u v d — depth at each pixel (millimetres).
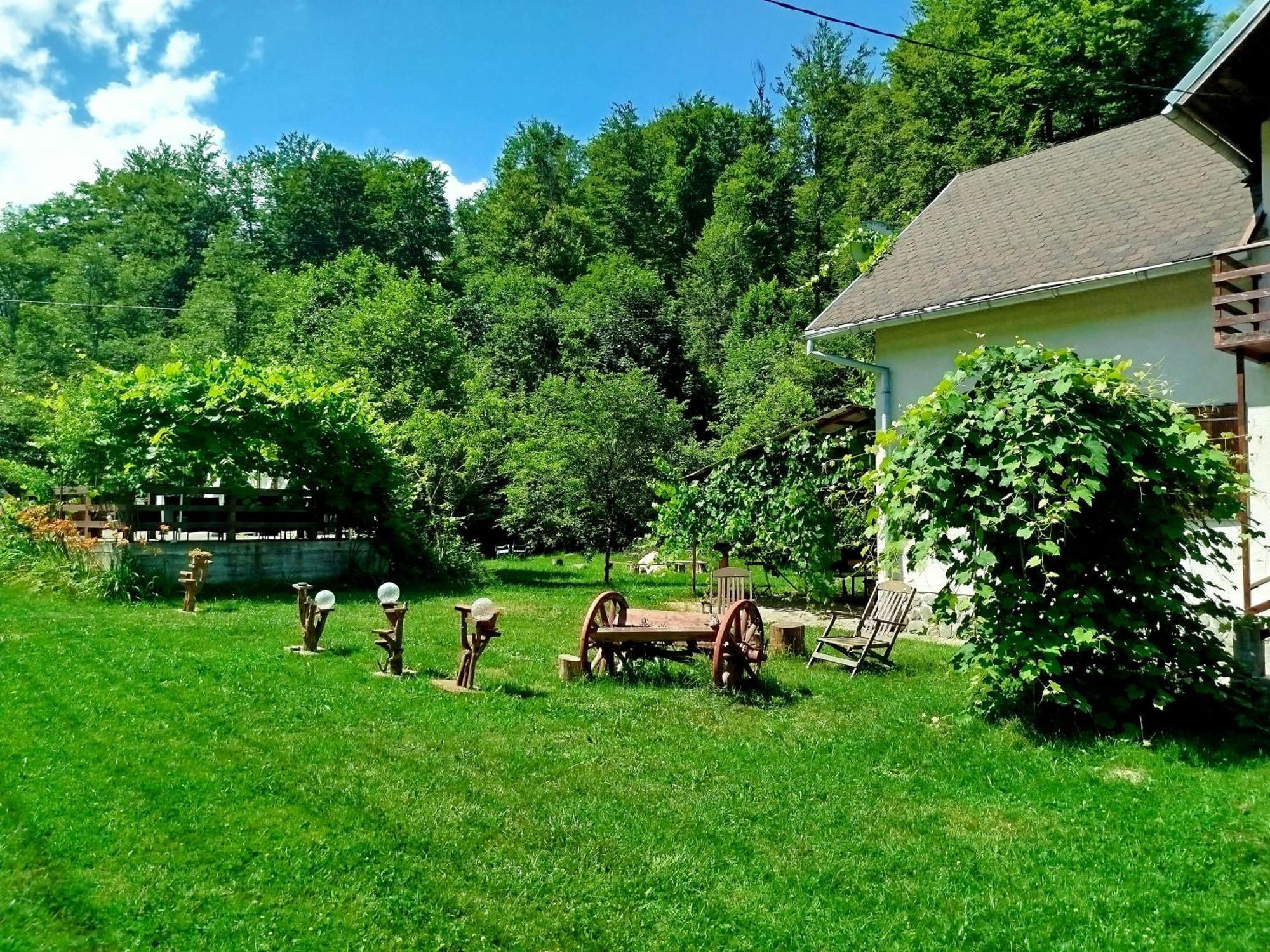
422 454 18781
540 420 22016
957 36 29062
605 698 7336
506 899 3789
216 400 14289
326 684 7469
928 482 6527
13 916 3506
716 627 7977
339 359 28703
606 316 37031
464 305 41938
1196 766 5477
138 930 3443
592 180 50156
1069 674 6379
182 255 44000
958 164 27891
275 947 3357
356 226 49188
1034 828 4645
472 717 6602
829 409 28641
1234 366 9141
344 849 4207
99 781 4930
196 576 11703
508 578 18750
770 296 36469
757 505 14328
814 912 3725
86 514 14867
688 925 3600
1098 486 5809
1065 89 25750
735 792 5129
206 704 6660
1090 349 10266
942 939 3500
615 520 19188
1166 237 9836
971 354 6742
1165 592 6305
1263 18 8070
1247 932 3520
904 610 8930
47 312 35062
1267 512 8727
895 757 5812
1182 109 9000
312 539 16031
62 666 7773
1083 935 3514
